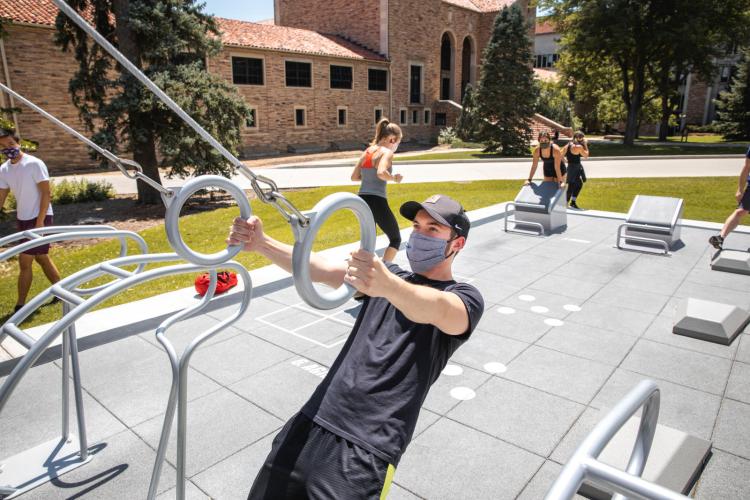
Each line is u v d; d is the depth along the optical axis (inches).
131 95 656.4
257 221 86.4
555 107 2022.6
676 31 1293.1
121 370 175.0
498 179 813.9
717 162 954.1
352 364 79.0
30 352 70.1
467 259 320.2
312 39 1603.1
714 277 281.7
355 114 1678.2
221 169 749.9
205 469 126.8
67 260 441.4
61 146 1079.6
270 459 75.9
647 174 797.2
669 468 116.5
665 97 1825.8
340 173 949.2
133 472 125.8
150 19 674.8
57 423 146.0
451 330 75.6
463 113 1724.9
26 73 1014.4
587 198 597.3
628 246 346.6
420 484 120.3
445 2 1908.2
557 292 257.6
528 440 137.3
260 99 1422.2
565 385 166.4
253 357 185.8
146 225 622.8
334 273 90.4
